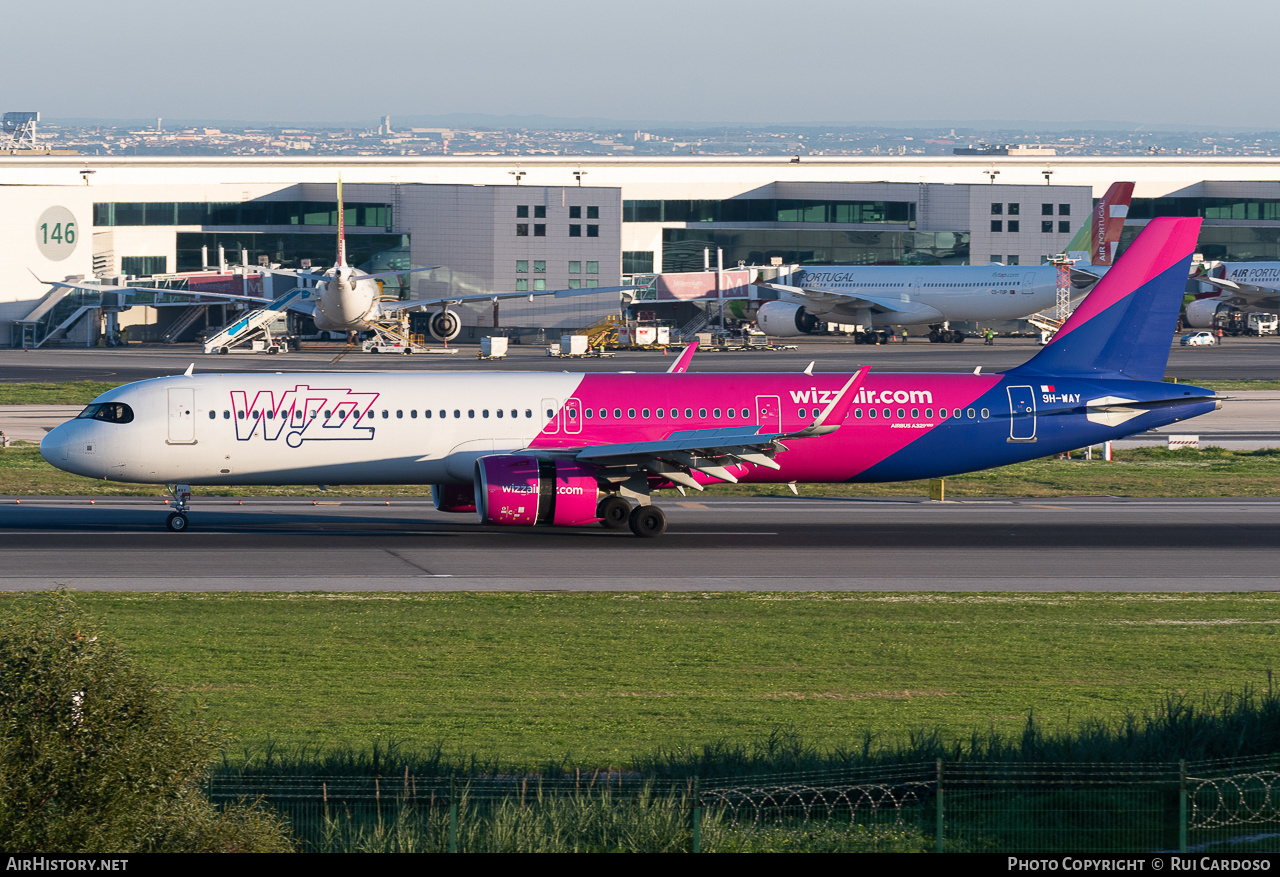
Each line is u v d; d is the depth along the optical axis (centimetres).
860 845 7569
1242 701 10125
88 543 18288
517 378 19850
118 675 7100
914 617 14588
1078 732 9769
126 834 6819
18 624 7181
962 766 8588
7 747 6675
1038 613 14838
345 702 10906
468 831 7488
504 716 10519
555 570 17038
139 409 18725
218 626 13662
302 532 19525
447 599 15225
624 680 11769
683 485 19788
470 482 19800
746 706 10906
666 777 8575
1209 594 15950
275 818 7619
